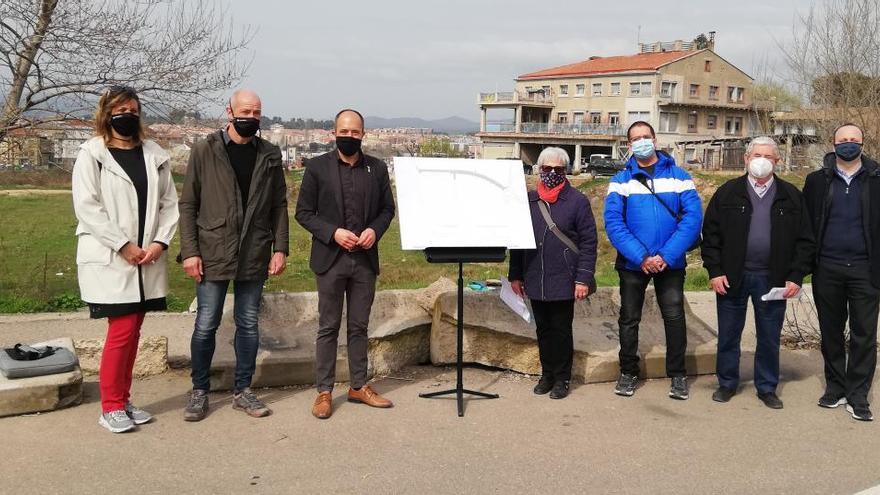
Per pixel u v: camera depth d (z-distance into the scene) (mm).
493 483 4102
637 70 64188
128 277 4602
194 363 4988
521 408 5375
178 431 4746
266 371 5652
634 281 5656
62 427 4746
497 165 5477
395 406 5355
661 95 63844
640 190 5578
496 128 71375
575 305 6688
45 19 8242
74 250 16031
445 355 6340
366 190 5219
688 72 65000
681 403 5559
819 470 4355
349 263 5168
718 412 5367
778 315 5508
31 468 4133
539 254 5488
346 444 4613
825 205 5363
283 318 6219
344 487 4016
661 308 5703
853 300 5301
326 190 5129
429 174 5328
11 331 7094
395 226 25531
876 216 5223
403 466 4305
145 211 4699
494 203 5332
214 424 4891
